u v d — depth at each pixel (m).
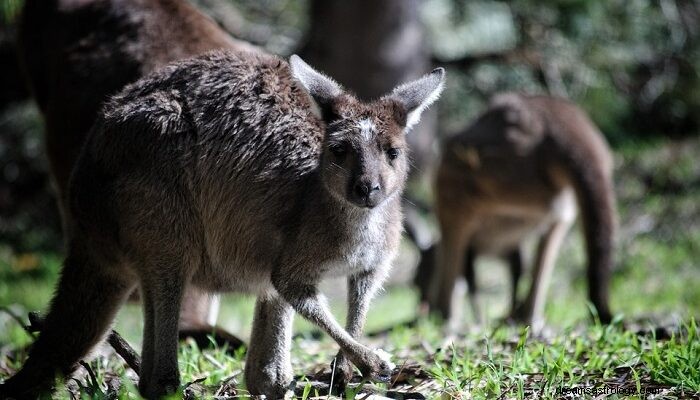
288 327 9.75
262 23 26.86
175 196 9.39
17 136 26.81
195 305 11.98
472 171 17.95
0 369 11.21
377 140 9.68
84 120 11.89
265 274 9.78
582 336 11.37
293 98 9.95
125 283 9.68
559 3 24.27
